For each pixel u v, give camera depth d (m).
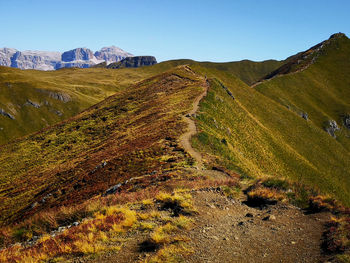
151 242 8.41
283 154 61.16
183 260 7.40
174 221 10.02
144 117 60.06
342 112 120.56
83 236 9.11
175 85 92.94
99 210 12.52
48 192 35.44
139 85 112.19
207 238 8.82
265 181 16.16
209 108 54.03
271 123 81.88
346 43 180.25
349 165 82.88
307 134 88.00
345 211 11.25
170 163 25.23
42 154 67.50
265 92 123.00
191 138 33.22
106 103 98.06
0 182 55.56
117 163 30.06
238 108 70.19
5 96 175.75
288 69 161.12
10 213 35.50
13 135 158.12
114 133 59.31
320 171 67.44
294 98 126.62
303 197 13.67
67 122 90.06
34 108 176.88
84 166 38.16
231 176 22.09
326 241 8.54
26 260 8.02
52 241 9.24
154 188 16.55
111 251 8.20
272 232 9.62
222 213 11.72
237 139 48.78
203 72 113.44
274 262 7.43
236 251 8.03
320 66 159.88
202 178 19.58
